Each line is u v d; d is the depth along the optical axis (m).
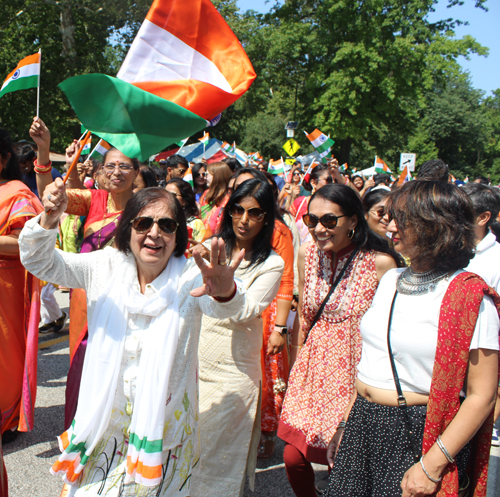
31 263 1.86
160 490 1.89
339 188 2.50
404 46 25.50
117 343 1.88
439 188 1.73
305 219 2.54
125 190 3.22
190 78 2.19
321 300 2.55
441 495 1.62
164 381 1.83
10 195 3.26
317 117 26.95
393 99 25.67
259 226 2.66
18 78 3.21
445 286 1.71
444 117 57.69
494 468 3.49
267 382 3.46
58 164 22.39
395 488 1.75
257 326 2.71
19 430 3.39
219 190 4.56
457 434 1.59
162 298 1.89
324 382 2.49
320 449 2.40
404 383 1.78
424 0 27.33
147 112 1.90
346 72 25.80
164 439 1.90
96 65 22.16
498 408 2.25
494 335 1.62
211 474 2.63
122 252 2.01
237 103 34.34
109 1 21.41
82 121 1.85
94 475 1.91
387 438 1.79
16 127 20.92
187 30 2.17
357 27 25.80
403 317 1.77
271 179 5.39
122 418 1.93
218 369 2.65
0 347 3.33
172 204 1.96
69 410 3.01
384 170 14.09
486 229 3.06
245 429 2.68
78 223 3.64
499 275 2.98
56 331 5.86
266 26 29.19
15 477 3.10
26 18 21.44
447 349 1.62
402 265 2.52
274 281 2.69
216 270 1.74
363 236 2.54
